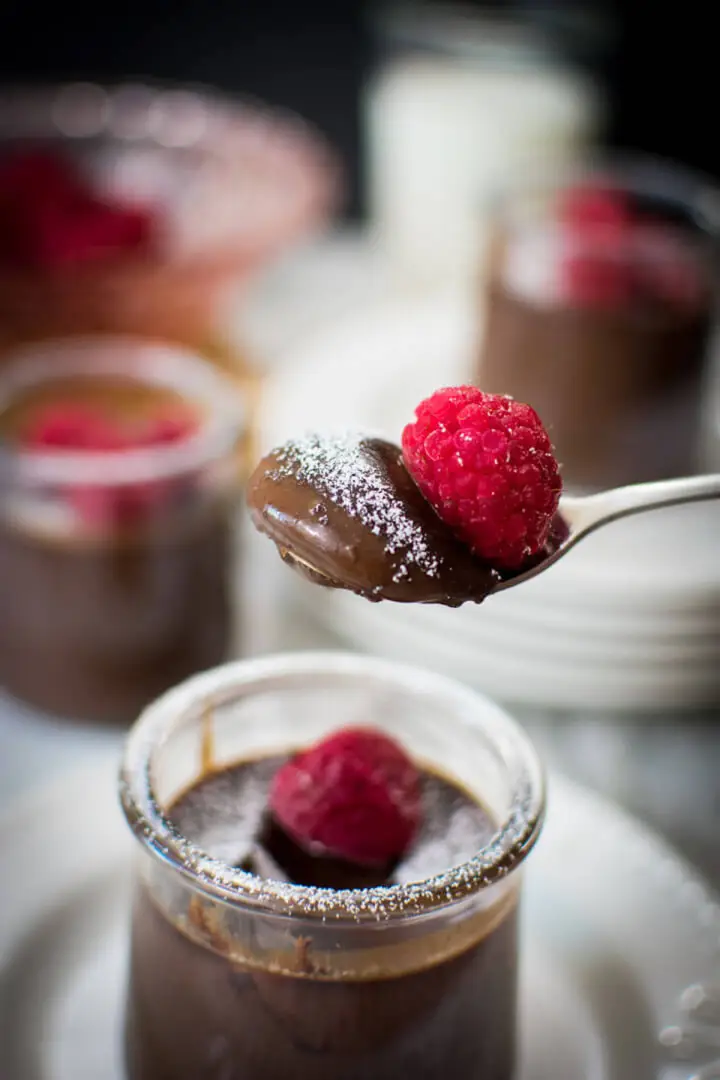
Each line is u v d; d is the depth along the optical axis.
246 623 0.53
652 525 0.52
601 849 0.42
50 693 0.49
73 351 0.56
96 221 0.59
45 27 0.98
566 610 0.48
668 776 0.48
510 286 0.55
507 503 0.32
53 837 0.42
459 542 0.33
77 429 0.49
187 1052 0.35
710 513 0.52
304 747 0.39
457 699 0.38
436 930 0.34
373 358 0.60
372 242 0.80
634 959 0.40
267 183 0.66
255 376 0.63
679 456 0.56
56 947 0.40
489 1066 0.36
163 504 0.47
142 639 0.48
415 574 0.33
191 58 1.01
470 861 0.34
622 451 0.55
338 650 0.52
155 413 0.52
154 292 0.59
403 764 0.37
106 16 0.98
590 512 0.35
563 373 0.55
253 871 0.36
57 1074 0.38
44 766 0.47
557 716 0.50
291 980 0.34
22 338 0.59
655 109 0.92
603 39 0.76
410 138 0.71
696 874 0.45
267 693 0.38
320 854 0.37
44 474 0.46
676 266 0.54
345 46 1.00
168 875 0.34
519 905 0.36
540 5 0.76
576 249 0.55
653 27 0.90
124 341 0.60
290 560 0.34
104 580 0.47
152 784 0.35
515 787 0.36
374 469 0.33
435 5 0.77
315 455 0.33
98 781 0.43
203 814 0.38
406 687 0.38
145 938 0.35
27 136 0.68
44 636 0.48
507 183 0.66
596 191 0.60
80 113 0.71
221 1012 0.35
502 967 0.36
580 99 0.71
